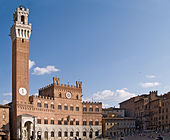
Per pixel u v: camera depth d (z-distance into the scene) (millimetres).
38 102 136625
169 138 127562
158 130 180750
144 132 172125
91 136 158750
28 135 126188
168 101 176000
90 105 163000
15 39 136875
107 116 189875
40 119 135625
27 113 130125
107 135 171625
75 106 154750
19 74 132500
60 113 146500
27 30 139375
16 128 123812
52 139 139625
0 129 120375
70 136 148375
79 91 158875
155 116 192500
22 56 135875
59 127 144250
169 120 172250
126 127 184125
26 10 141500
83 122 157250
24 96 131375
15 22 137500
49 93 150625
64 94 150875
